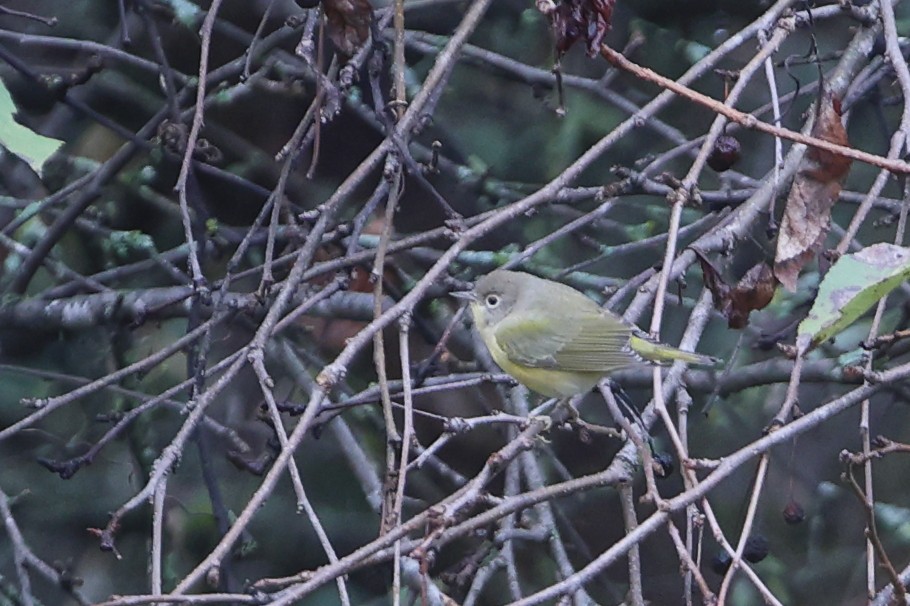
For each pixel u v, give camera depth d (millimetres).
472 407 12477
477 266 11727
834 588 12094
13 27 12805
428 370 8594
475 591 8523
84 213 11984
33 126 12125
